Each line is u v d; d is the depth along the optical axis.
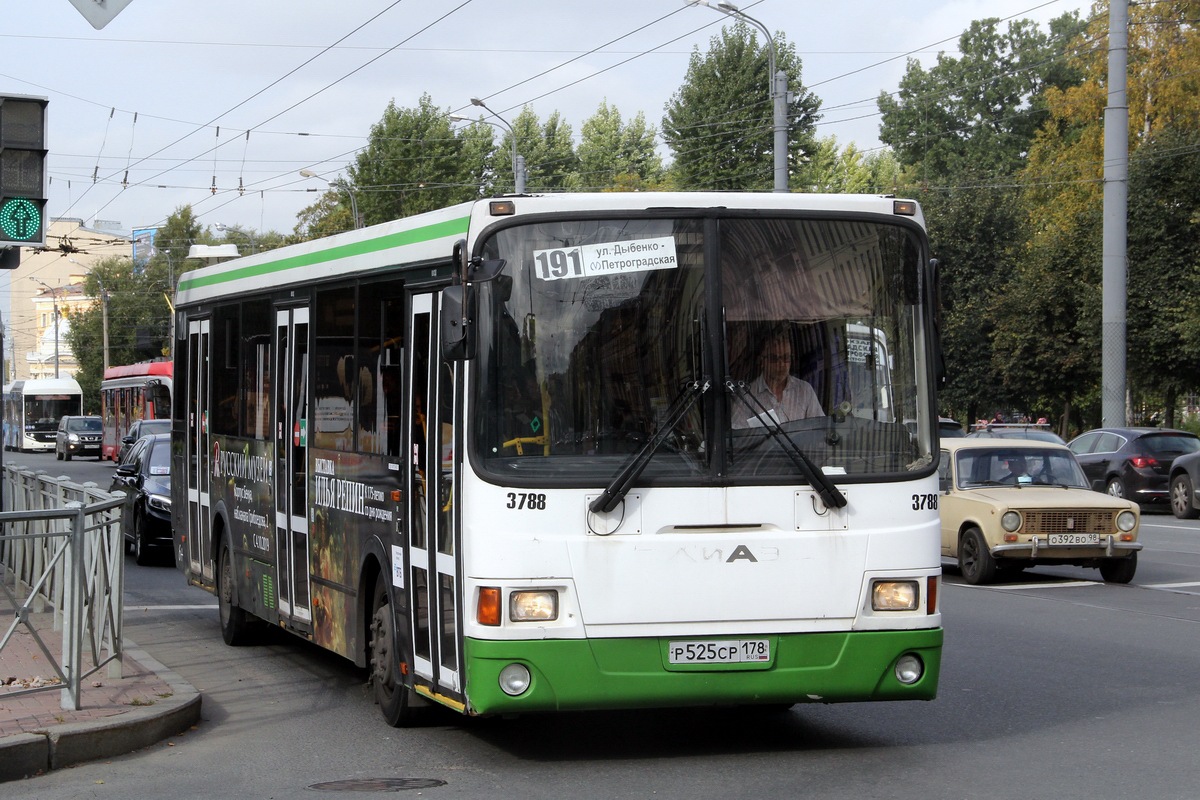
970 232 44.31
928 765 7.55
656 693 7.19
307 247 10.50
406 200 66.62
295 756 8.06
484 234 7.33
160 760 7.99
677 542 7.23
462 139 68.12
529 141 78.69
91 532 9.30
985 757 7.74
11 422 75.44
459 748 8.21
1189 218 35.59
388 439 8.65
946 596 15.87
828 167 73.38
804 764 7.62
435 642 7.84
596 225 7.43
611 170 81.75
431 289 8.05
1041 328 39.75
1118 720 8.77
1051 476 17.95
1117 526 16.78
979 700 9.53
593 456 7.24
